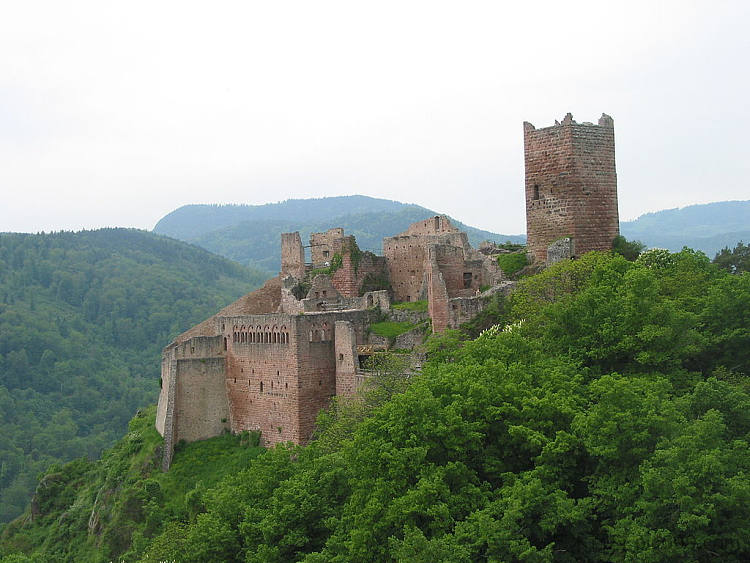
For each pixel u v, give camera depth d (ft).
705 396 170.71
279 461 208.23
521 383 182.39
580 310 214.48
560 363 197.57
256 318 315.99
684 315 201.46
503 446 176.04
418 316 317.01
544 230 300.20
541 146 298.56
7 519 546.67
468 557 141.59
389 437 176.65
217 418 332.60
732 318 206.59
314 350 300.20
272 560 173.88
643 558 140.26
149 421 382.42
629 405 161.99
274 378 307.58
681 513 141.79
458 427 168.96
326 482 190.39
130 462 336.90
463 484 163.94
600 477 160.35
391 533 160.76
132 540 279.28
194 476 307.58
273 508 184.85
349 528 171.53
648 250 297.94
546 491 157.28
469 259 321.73
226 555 187.32
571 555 158.40
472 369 191.01
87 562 293.23
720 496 138.62
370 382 260.42
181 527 246.68
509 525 146.51
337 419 256.93
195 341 330.95
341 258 383.65
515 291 271.90
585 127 292.40
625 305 203.92
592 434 160.35
